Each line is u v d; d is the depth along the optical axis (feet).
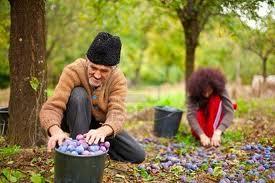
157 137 19.92
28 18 13.76
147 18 27.27
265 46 25.93
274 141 16.33
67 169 9.66
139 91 47.73
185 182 12.30
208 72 17.89
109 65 10.98
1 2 19.35
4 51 31.96
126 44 51.06
